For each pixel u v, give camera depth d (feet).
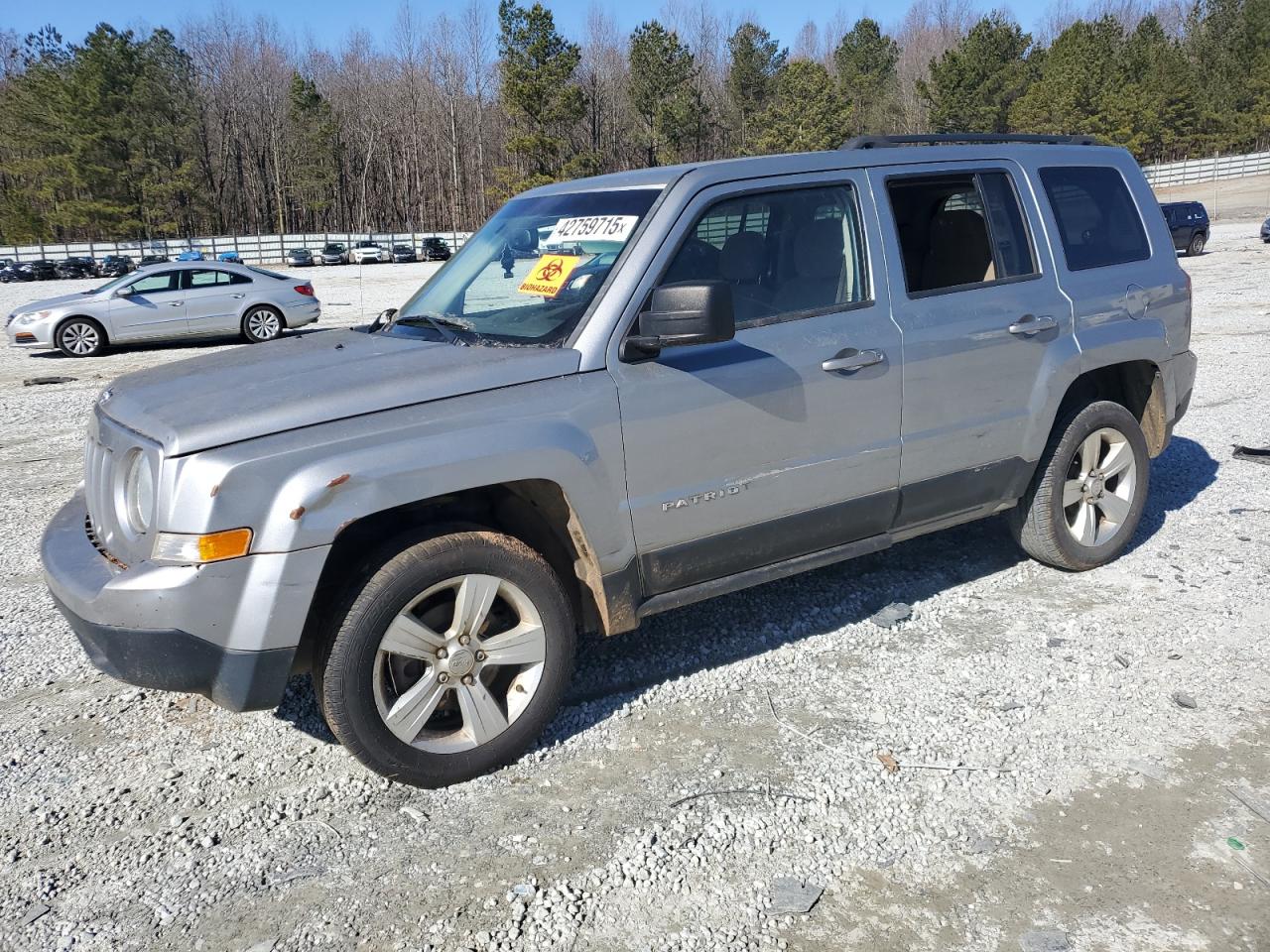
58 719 12.84
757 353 12.21
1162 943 8.34
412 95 303.89
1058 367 14.82
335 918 8.99
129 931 8.95
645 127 254.88
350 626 10.14
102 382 42.57
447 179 307.37
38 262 163.53
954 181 14.32
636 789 10.76
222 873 9.68
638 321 11.57
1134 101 245.86
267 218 305.94
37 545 20.08
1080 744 11.28
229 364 12.25
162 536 9.81
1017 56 259.19
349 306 78.33
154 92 246.88
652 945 8.54
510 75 203.10
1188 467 21.88
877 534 13.99
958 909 8.84
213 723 12.62
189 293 55.57
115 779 11.39
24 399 38.40
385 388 10.57
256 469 9.74
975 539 17.87
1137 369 16.61
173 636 9.71
